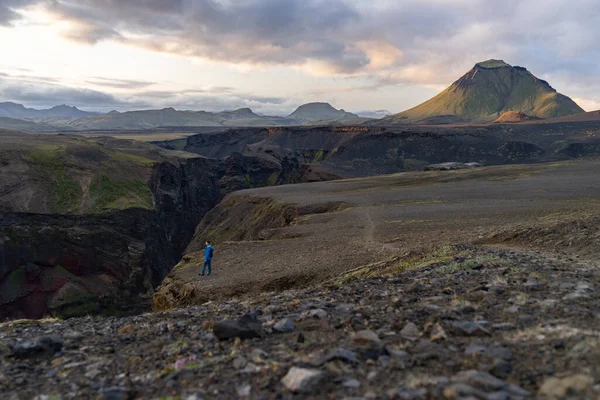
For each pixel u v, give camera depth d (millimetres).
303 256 33844
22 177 122875
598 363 5188
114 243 120812
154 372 7047
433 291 11523
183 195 194000
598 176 94125
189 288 30062
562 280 11125
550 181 90062
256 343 8031
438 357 6250
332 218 57031
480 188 85562
